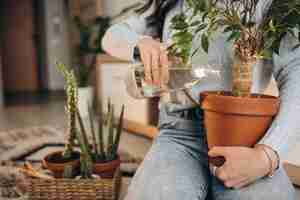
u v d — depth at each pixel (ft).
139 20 3.29
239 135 2.19
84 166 4.03
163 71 2.44
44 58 18.97
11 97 15.99
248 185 2.32
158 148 2.97
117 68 8.60
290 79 2.31
